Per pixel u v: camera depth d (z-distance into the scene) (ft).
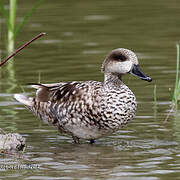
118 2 112.78
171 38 85.46
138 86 64.13
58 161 42.47
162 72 68.80
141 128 50.57
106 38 86.53
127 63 46.52
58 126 48.21
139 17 99.50
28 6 107.55
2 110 55.77
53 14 102.12
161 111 55.16
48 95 48.52
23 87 63.82
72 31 91.20
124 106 45.44
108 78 46.60
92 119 45.50
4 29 92.79
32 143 47.44
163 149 44.91
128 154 43.93
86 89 46.03
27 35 87.97
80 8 107.34
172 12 102.63
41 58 76.79
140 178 38.06
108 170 39.96
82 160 42.63
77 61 74.33
